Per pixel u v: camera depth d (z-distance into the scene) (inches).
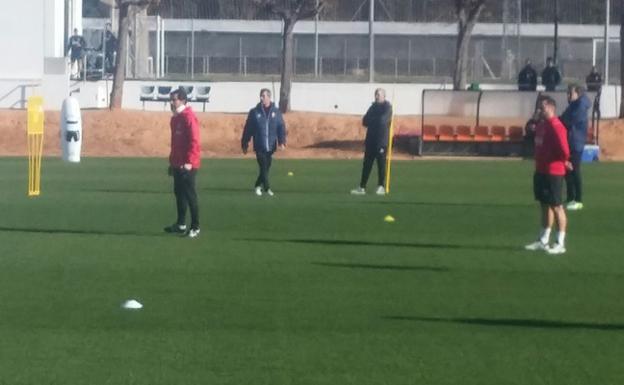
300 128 2218.3
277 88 2635.3
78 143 1850.4
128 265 819.4
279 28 3321.9
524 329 622.2
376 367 538.9
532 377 524.7
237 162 1914.4
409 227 1058.7
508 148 2078.0
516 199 1336.1
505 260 863.1
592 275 797.2
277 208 1206.3
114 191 1375.5
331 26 3304.6
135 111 2287.2
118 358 551.2
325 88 2637.8
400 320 642.2
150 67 3184.1
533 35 3309.5
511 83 2918.3
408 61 3275.1
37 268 805.2
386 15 3400.6
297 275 785.6
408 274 794.2
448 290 734.5
